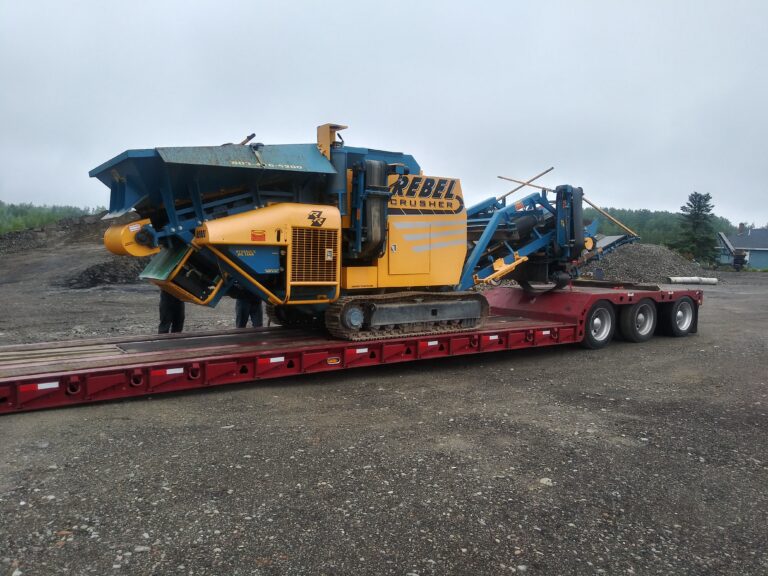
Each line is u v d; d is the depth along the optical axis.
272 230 6.59
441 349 7.92
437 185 8.06
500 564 3.21
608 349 9.86
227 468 4.36
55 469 4.27
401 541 3.41
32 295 17.78
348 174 7.34
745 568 3.26
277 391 6.65
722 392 7.06
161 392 6.22
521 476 4.38
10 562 3.09
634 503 4.00
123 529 3.45
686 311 11.52
